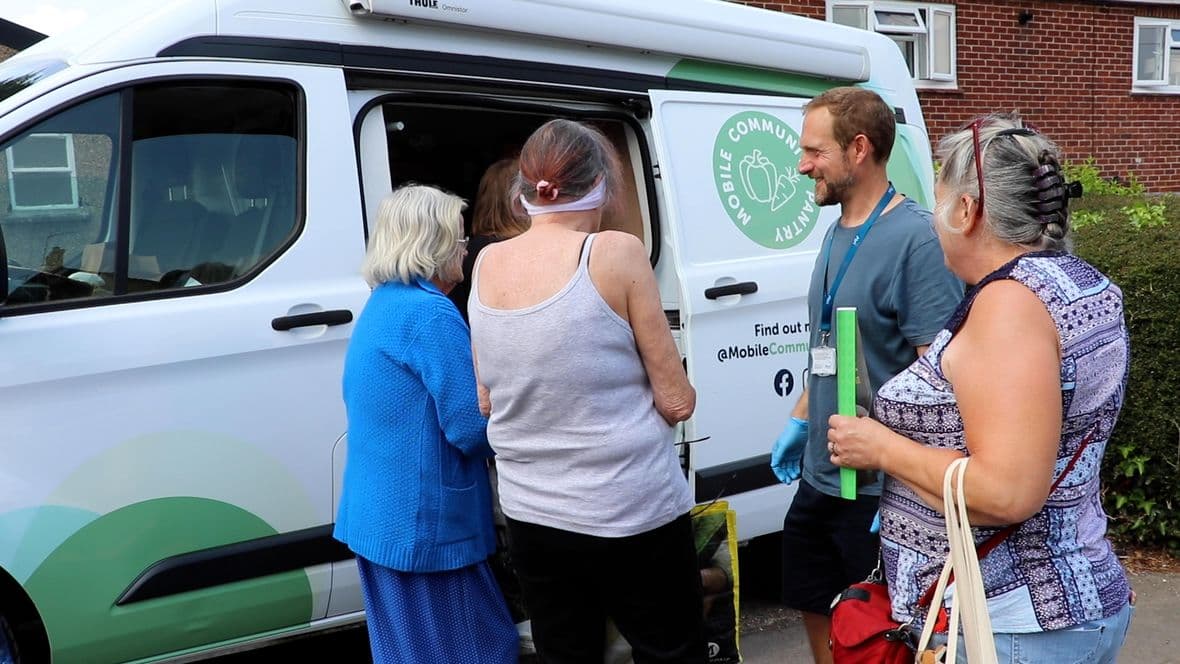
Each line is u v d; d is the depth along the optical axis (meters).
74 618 3.00
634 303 2.40
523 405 2.45
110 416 3.02
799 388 4.37
